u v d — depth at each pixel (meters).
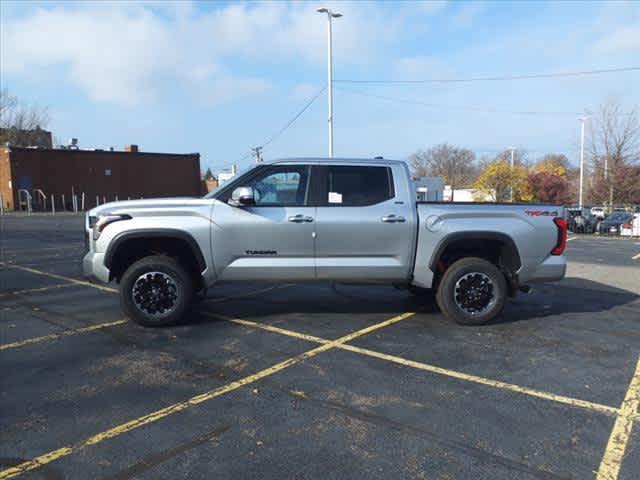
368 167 5.78
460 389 4.03
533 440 3.22
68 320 5.93
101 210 5.52
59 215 30.34
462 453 3.05
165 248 5.85
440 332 5.61
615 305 7.16
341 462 2.94
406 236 5.64
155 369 4.38
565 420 3.51
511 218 5.75
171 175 42.69
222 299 7.20
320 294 7.60
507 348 5.07
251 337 5.34
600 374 4.40
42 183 35.53
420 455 3.03
